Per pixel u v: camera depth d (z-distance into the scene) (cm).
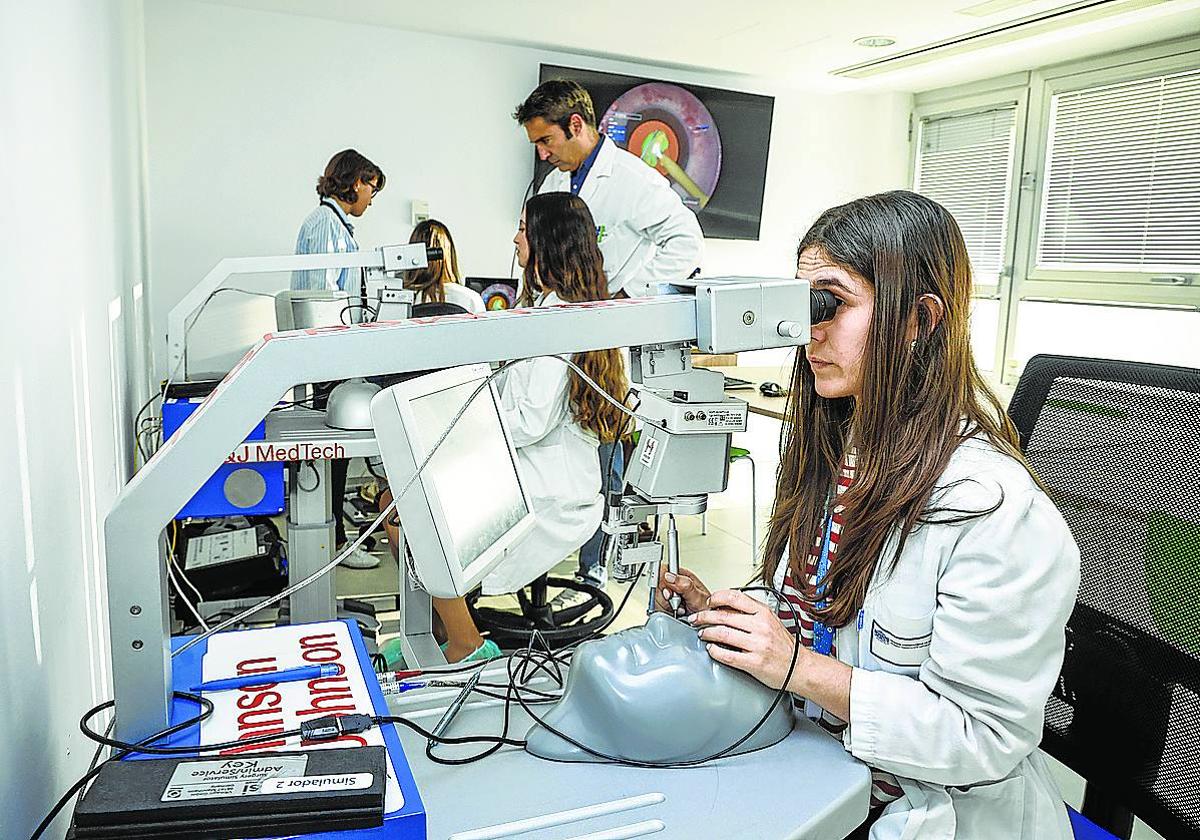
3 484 73
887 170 605
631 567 112
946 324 105
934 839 98
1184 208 442
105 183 195
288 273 466
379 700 86
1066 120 502
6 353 77
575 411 250
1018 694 93
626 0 390
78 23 151
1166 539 112
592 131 373
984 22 416
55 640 95
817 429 121
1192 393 114
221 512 211
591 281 266
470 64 489
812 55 488
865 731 94
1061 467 127
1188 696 106
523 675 115
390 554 375
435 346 77
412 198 489
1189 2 383
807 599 115
